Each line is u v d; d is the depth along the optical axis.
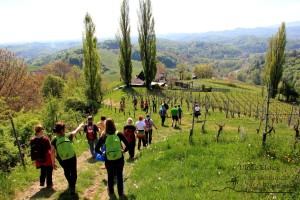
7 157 13.09
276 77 73.44
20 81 40.53
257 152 10.80
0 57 38.25
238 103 57.53
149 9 65.44
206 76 178.00
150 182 9.36
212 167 9.99
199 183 8.75
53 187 10.06
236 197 7.41
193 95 66.88
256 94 79.31
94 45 50.38
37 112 27.50
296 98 69.38
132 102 47.56
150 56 67.25
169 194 8.07
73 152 9.16
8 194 9.55
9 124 17.86
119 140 8.66
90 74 50.41
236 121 28.11
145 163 11.42
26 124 17.36
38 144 9.77
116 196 8.84
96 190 9.81
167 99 54.22
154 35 66.50
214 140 13.66
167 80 135.38
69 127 27.34
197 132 17.05
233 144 12.44
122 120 30.08
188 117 31.53
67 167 9.07
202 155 11.41
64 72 125.44
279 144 11.55
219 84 123.81
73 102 40.41
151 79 68.75
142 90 66.00
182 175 9.58
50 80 71.81
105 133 8.65
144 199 8.02
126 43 66.50
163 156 11.84
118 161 8.55
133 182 9.85
